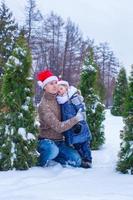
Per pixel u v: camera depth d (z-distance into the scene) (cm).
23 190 512
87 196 474
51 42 5369
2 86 690
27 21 4759
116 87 2986
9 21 3762
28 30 4706
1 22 3659
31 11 4772
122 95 2938
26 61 686
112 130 1565
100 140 1042
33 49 4822
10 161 663
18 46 691
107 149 1024
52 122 702
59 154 736
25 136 674
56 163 731
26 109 684
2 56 3416
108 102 6431
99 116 1053
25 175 619
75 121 698
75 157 723
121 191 505
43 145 712
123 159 652
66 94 736
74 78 5297
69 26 5491
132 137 652
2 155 670
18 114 679
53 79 716
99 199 459
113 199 459
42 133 731
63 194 486
